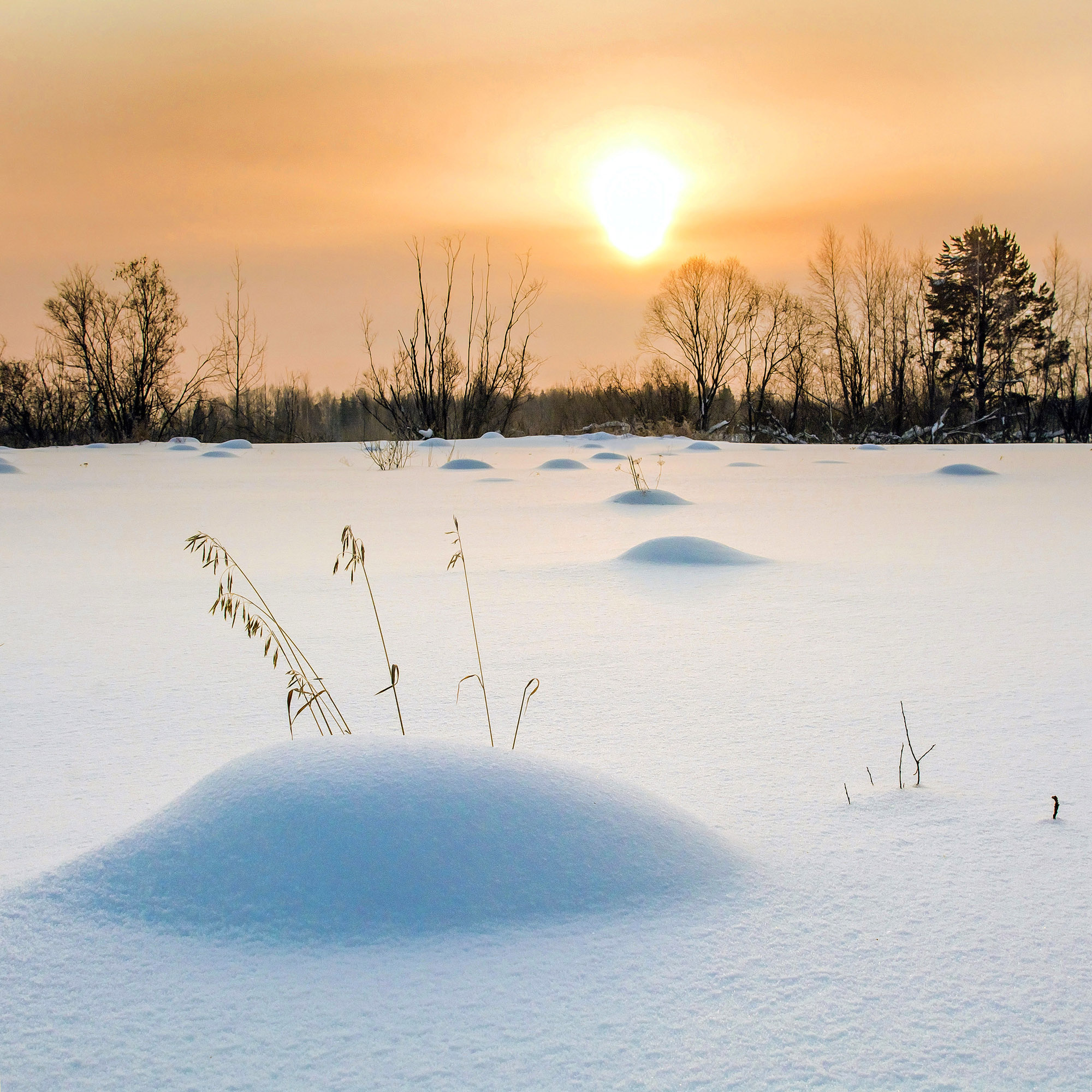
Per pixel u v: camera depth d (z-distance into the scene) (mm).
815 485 14469
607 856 1875
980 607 5180
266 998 1517
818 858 2096
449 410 39656
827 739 3066
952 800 2477
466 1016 1479
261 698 3738
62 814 2541
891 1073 1359
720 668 4039
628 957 1638
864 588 5797
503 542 8258
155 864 1823
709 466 19469
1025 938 1729
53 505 12492
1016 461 19562
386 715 3455
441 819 1851
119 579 6621
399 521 10219
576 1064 1373
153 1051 1396
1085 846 2152
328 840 1802
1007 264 44875
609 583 6113
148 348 38875
